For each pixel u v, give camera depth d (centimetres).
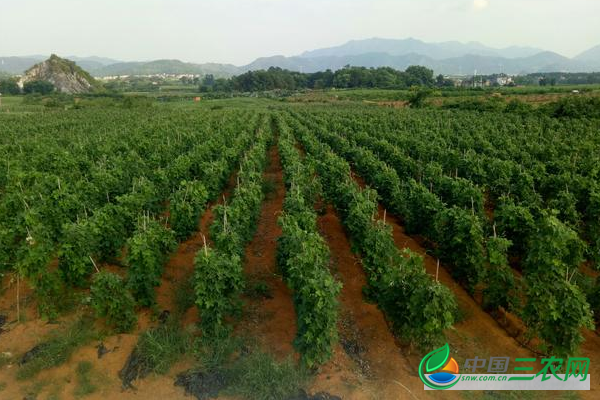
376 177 2089
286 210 1652
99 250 1384
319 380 992
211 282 1084
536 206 1573
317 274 1009
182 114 6844
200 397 953
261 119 6475
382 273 1163
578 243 1265
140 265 1191
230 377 989
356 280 1472
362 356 1090
